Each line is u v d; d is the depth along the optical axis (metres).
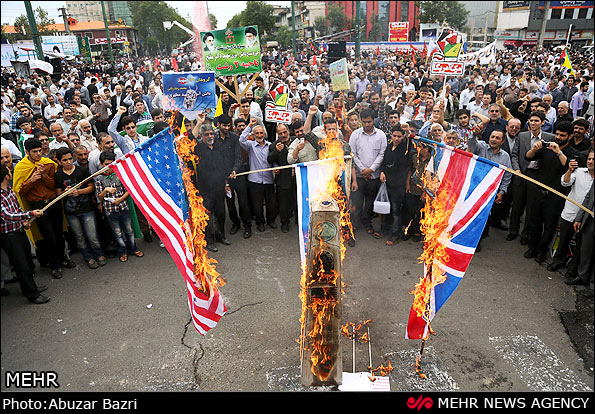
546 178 5.42
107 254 6.30
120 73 20.31
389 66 20.73
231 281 5.41
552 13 47.66
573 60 27.67
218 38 7.62
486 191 3.36
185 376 3.84
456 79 14.27
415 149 5.84
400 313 4.66
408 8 60.06
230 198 6.70
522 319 4.55
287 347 4.17
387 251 6.12
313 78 15.35
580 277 5.08
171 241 3.32
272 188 6.84
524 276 5.42
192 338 4.36
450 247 3.51
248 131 6.53
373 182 6.31
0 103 10.27
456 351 4.07
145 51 43.53
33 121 8.62
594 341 4.18
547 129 8.00
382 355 4.02
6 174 4.68
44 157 5.56
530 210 5.70
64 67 21.95
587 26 47.03
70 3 56.56
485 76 14.08
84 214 5.62
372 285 5.23
